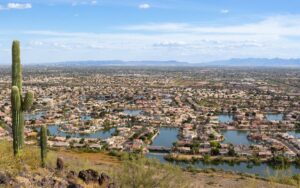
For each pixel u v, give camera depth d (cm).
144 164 3681
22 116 3525
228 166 10744
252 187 5488
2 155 3195
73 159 6406
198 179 6153
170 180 3453
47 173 3244
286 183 5572
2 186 2514
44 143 3528
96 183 3397
